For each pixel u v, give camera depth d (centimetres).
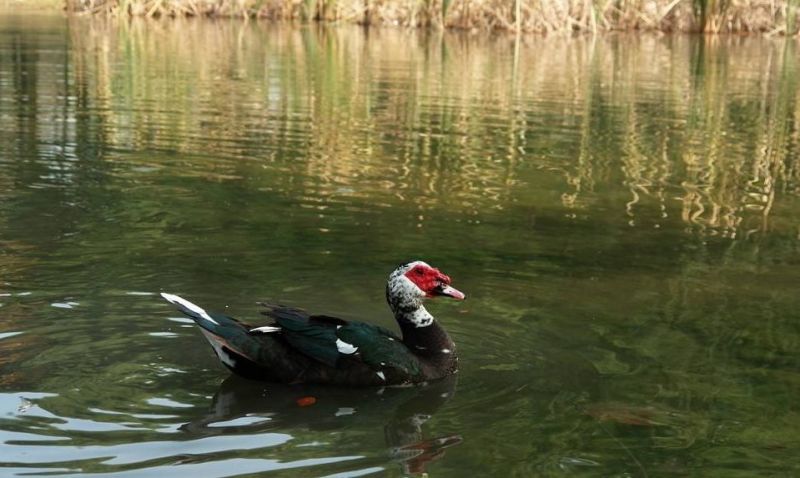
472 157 1360
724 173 1334
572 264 898
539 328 734
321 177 1203
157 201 1054
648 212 1113
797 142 1558
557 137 1523
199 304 739
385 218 1027
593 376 646
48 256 845
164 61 2247
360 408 592
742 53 2800
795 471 521
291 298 765
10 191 1070
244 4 3481
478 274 855
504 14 3192
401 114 1664
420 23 3300
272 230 960
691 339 720
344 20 3422
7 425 537
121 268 821
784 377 651
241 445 528
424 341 662
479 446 540
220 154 1316
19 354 637
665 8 3266
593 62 2506
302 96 1816
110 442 523
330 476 495
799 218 1116
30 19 3194
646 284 850
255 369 623
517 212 1082
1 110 1570
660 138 1548
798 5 3216
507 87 2022
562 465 519
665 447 545
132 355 648
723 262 928
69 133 1417
